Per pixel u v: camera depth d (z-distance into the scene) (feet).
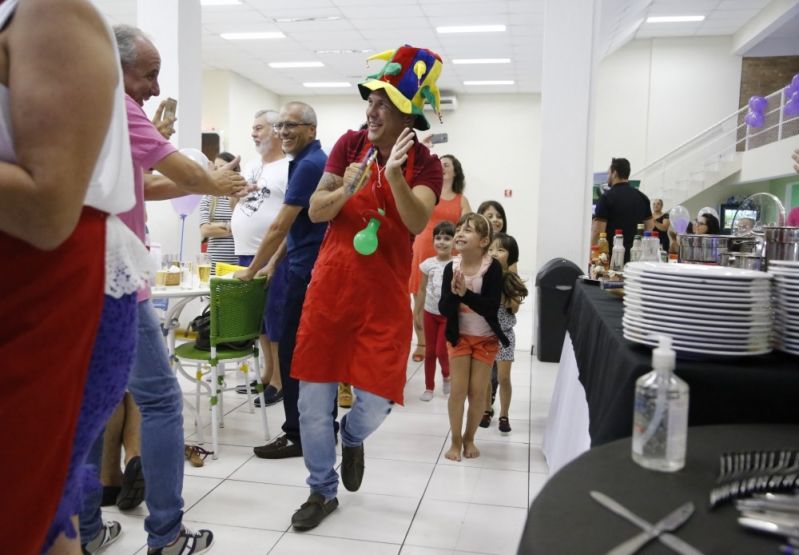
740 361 4.43
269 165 12.87
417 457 9.93
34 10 2.92
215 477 8.98
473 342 9.74
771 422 4.11
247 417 11.77
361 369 7.11
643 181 40.45
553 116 16.85
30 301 3.02
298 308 9.55
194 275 12.05
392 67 6.88
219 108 41.42
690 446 3.45
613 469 3.16
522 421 11.84
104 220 3.42
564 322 16.60
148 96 6.21
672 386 3.20
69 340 3.14
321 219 7.14
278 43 34.40
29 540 3.08
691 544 2.43
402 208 6.60
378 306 7.08
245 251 12.91
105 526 7.13
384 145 7.07
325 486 7.72
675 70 39.88
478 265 9.66
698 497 2.84
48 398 3.08
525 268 47.14
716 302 4.25
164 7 16.31
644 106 40.42
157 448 6.38
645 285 4.54
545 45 16.75
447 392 13.61
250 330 10.17
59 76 2.88
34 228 2.86
